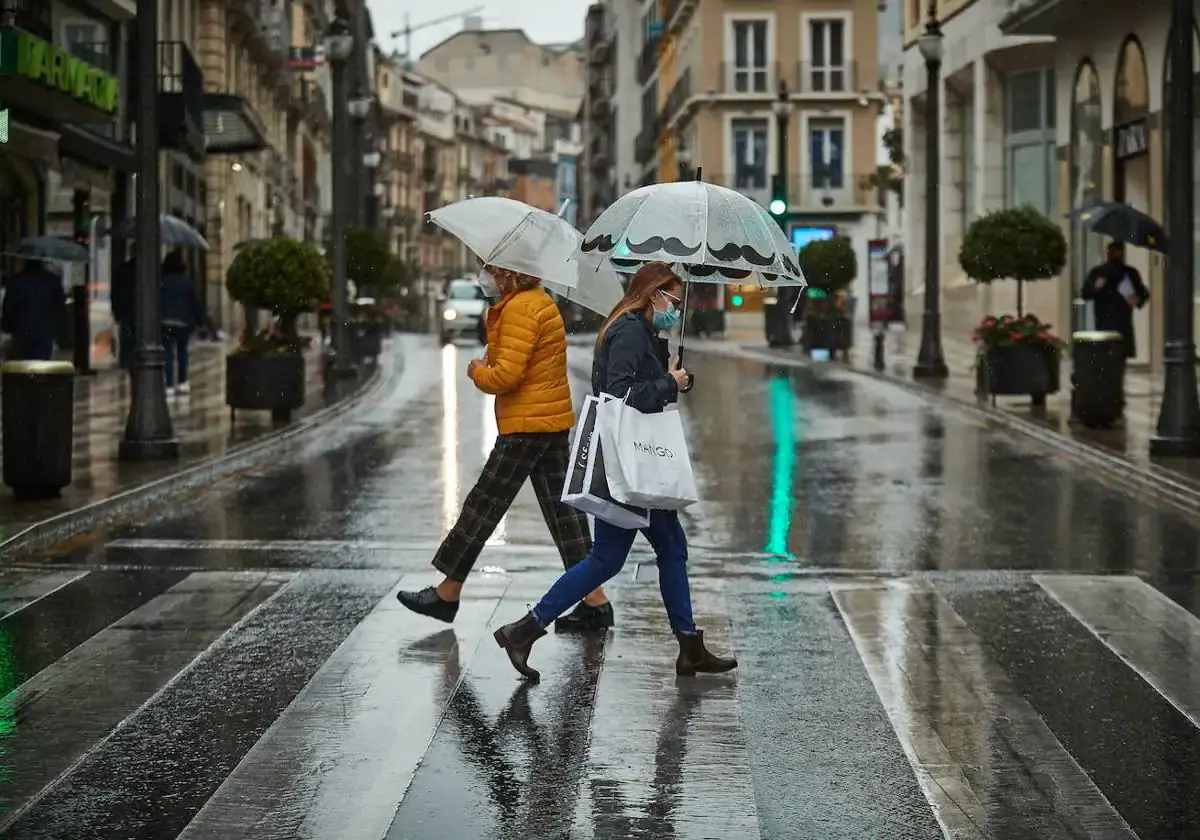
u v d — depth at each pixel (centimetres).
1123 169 2967
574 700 680
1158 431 1575
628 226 747
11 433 1202
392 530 1174
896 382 2753
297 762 587
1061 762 598
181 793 553
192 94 3347
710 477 1515
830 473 1546
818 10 6425
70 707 664
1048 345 2133
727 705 675
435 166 13250
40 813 531
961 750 614
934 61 2795
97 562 1023
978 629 838
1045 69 3853
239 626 825
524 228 779
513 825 520
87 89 2658
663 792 555
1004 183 4006
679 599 729
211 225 4972
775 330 4150
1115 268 2208
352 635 803
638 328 711
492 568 1004
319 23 7688
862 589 950
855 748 615
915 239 4912
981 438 1866
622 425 698
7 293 2320
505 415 805
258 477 1495
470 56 16600
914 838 513
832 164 6481
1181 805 552
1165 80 2684
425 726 637
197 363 3381
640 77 8900
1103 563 1055
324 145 8662
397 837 507
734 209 755
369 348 3206
